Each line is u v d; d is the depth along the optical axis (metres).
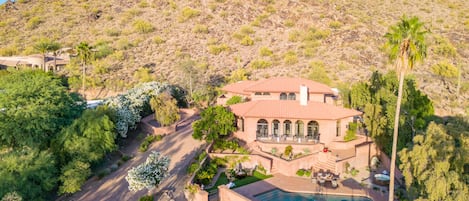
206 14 107.00
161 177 29.70
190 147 41.81
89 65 80.81
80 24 106.56
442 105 57.31
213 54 86.69
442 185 19.12
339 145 39.03
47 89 40.12
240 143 41.50
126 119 45.09
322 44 86.56
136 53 87.50
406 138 34.53
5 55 87.06
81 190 32.91
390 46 26.16
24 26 105.50
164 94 50.91
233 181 33.00
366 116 39.03
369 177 34.12
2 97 37.66
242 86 57.09
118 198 30.95
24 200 27.61
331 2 108.94
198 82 69.38
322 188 31.81
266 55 84.75
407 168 22.31
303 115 40.22
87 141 35.47
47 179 29.70
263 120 41.34
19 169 28.67
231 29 99.44
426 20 96.44
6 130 34.88
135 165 38.09
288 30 96.50
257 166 36.09
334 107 41.72
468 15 98.94
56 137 36.09
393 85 43.56
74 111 41.91
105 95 69.69
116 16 111.38
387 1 113.38
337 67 74.06
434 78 67.31
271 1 111.12
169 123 48.19
